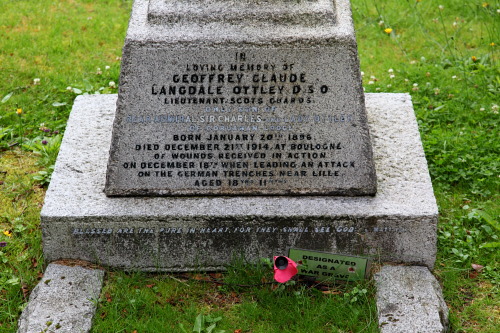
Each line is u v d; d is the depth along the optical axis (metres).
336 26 1.81
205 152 1.88
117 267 1.91
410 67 2.83
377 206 1.87
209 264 1.91
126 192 1.90
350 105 1.84
